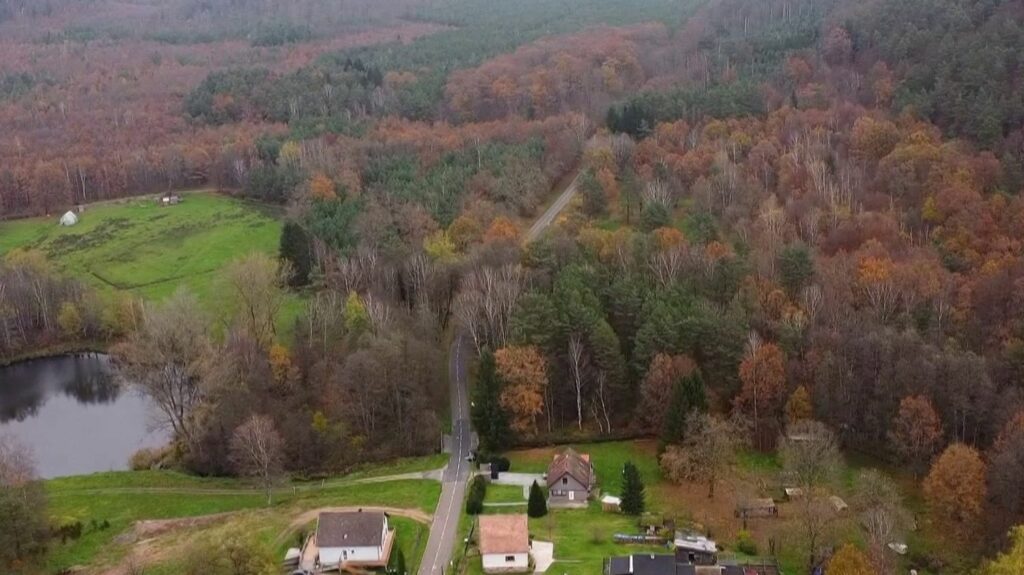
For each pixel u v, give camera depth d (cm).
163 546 12012
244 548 10325
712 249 16862
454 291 17575
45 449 16225
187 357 15588
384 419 14888
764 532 11531
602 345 14200
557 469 12538
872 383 13500
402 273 18312
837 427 13562
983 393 12525
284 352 15762
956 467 11362
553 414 14788
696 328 14062
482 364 14088
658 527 11531
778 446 13238
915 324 14562
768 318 14912
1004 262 15275
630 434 14262
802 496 11900
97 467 15512
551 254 17275
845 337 13850
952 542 11444
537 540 11262
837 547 10856
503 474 13338
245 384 15188
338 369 15088
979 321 14412
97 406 18075
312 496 13275
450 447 14450
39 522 11712
